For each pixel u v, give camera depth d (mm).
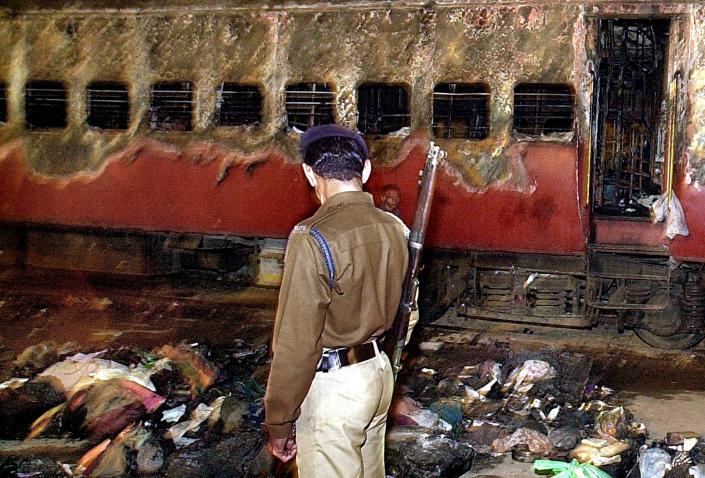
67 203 10695
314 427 3291
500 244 8727
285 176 9586
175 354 6844
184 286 11359
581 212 8453
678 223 8250
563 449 5719
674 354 8602
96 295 10938
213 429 5797
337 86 9234
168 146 10109
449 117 8836
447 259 9070
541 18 8477
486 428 6086
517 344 8867
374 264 3250
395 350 3453
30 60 10680
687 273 8430
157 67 10086
